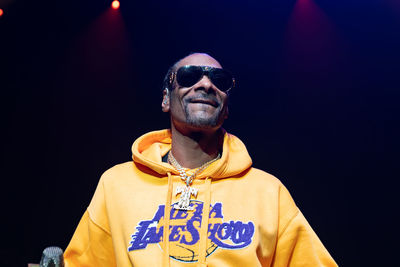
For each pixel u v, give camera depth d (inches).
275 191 70.9
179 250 64.6
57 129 180.9
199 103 70.7
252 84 175.0
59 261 64.5
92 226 71.7
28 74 182.7
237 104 174.1
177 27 179.9
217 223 66.9
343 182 166.1
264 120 172.6
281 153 170.2
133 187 71.7
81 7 181.2
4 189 177.9
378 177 165.0
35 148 180.4
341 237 162.6
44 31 182.1
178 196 69.7
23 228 175.0
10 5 179.8
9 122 181.2
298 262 68.9
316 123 171.0
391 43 169.8
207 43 178.7
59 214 176.7
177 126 74.1
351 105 170.2
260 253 66.2
